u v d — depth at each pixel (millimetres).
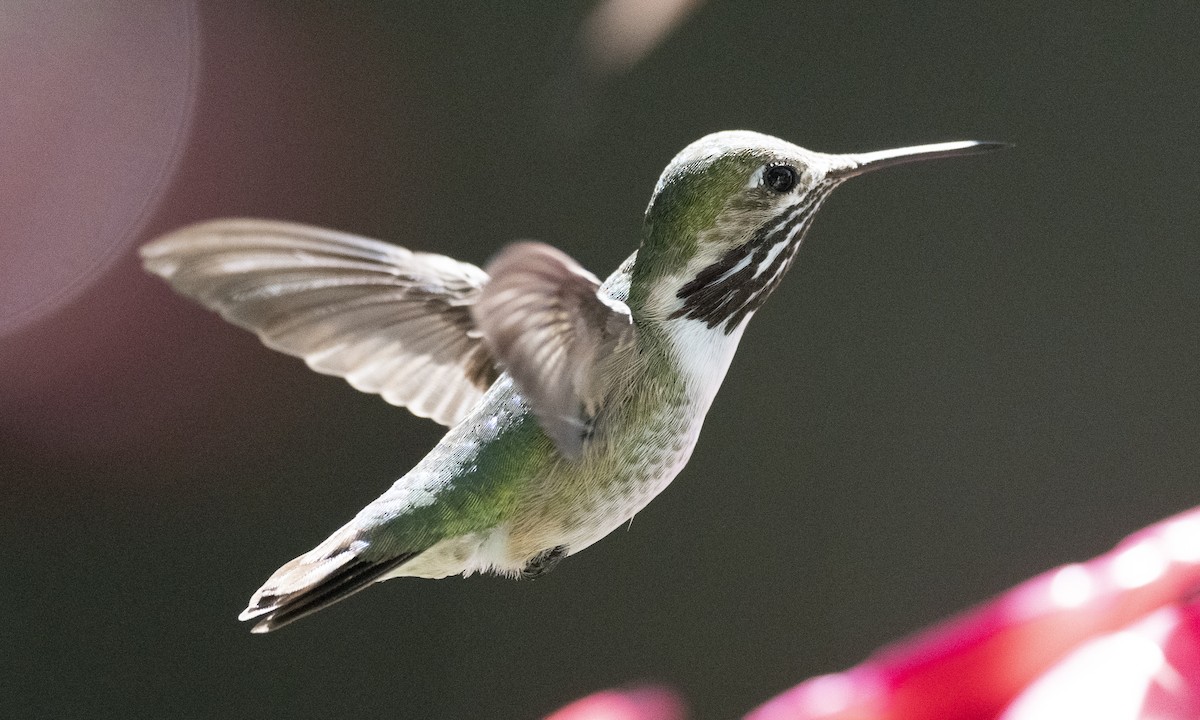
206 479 9398
